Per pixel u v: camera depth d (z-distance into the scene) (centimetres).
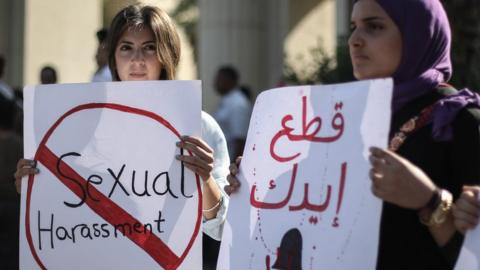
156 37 486
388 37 379
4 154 838
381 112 367
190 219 456
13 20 1983
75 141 466
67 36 2036
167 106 460
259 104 422
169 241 456
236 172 425
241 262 412
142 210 459
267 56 1669
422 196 352
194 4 2702
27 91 471
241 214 418
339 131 384
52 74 1091
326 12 2105
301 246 389
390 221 371
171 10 2742
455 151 366
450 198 355
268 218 405
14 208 831
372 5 382
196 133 459
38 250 466
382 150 354
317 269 381
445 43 384
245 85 1602
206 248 1193
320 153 390
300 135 400
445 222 358
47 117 469
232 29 1648
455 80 946
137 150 461
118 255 459
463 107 367
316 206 387
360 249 368
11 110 845
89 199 462
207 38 1664
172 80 461
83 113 466
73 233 463
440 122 365
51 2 2017
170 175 458
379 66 383
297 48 2080
